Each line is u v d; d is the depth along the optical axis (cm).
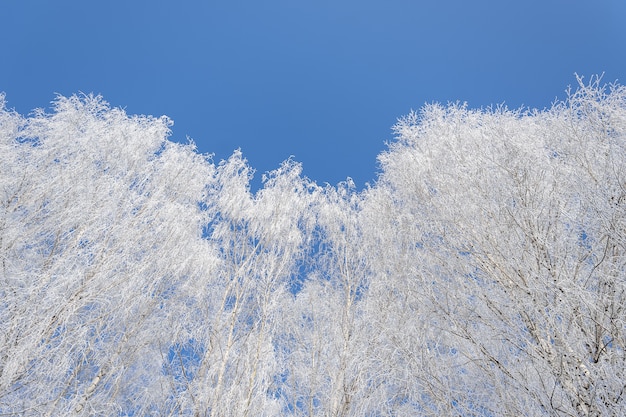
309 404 564
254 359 588
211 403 537
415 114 722
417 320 523
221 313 659
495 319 430
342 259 766
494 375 405
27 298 500
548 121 558
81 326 545
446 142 606
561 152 498
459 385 420
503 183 487
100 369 595
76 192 636
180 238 716
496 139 533
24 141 673
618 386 325
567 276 398
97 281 569
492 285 450
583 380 355
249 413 533
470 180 512
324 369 595
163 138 805
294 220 780
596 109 514
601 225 401
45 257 581
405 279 560
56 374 486
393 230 674
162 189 729
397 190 701
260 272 707
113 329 630
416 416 425
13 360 454
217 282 707
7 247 552
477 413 389
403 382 471
